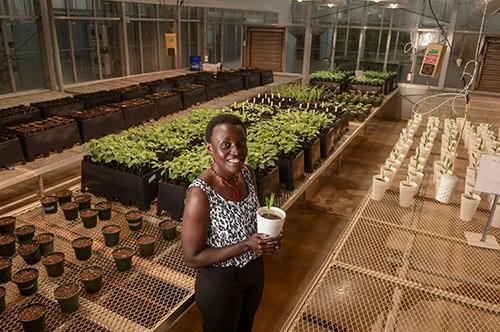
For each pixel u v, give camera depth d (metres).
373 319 1.77
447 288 1.97
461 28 8.70
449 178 2.77
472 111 6.46
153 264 2.30
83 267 2.26
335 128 4.68
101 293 2.05
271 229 1.46
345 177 5.87
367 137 8.05
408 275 2.06
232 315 1.70
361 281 1.98
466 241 2.37
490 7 4.30
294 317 1.75
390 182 3.11
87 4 7.96
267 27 10.97
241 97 7.28
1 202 4.63
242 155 1.54
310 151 3.78
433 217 2.68
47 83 7.55
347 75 9.33
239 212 1.61
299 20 10.43
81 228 2.71
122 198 2.98
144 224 2.79
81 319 1.85
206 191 1.53
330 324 1.74
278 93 7.04
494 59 8.65
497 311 1.78
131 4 8.98
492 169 2.24
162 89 6.77
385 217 2.67
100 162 3.13
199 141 3.95
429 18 8.98
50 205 2.84
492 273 2.05
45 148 3.88
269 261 3.68
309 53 10.62
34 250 2.28
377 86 8.07
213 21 11.38
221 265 1.60
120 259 2.17
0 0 6.45
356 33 9.88
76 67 8.10
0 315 1.87
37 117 4.60
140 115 5.13
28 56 7.13
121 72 9.23
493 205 2.28
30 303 1.94
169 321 1.88
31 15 6.95
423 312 1.81
